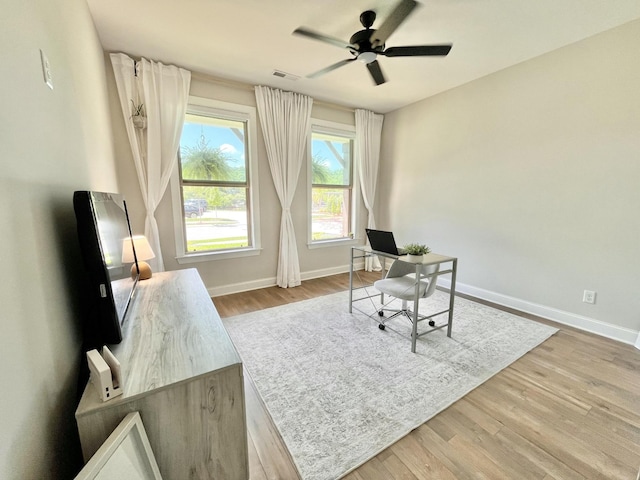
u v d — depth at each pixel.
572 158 2.72
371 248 2.86
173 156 3.13
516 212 3.18
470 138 3.57
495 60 2.96
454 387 1.91
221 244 3.74
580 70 2.61
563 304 2.88
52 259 0.98
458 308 3.26
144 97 2.91
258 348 2.40
